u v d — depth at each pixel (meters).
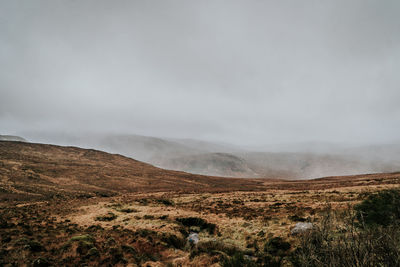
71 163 114.62
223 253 14.38
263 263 13.00
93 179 88.38
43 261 12.62
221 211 31.30
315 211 23.22
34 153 126.12
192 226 25.66
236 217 26.84
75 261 13.45
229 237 21.02
